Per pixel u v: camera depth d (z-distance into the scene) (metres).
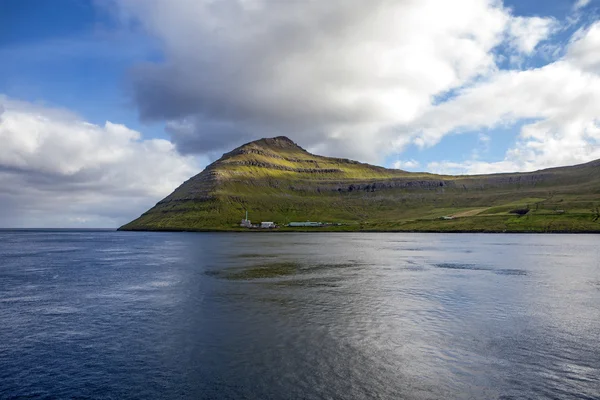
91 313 42.56
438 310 43.19
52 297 51.38
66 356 29.98
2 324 38.59
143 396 23.64
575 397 23.27
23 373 26.98
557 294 52.12
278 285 59.66
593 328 36.44
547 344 32.06
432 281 63.09
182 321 39.06
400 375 26.20
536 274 71.06
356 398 23.17
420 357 29.28
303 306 45.22
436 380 25.45
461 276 68.62
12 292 55.12
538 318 39.88
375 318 39.84
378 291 54.41
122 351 30.89
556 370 26.97
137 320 39.56
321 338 33.56
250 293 53.19
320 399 23.06
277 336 34.16
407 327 36.66
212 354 30.06
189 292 54.12
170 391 24.20
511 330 35.81
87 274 73.31
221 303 47.00
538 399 23.05
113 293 53.81
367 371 26.88
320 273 73.06
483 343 32.28
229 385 24.91
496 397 23.27
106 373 26.86
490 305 45.62
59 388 24.73
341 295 51.62
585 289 55.81
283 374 26.42
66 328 37.03
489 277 67.38
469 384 24.92
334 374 26.39
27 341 33.47
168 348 31.44
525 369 27.12
